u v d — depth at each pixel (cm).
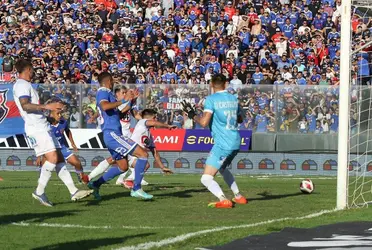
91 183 2288
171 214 1962
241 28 5306
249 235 1548
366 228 1650
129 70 4972
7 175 3778
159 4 5644
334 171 4150
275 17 5397
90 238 1535
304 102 4194
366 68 3541
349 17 2075
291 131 4200
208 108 2134
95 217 1883
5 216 1883
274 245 1432
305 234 1567
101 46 5169
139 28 5353
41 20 5450
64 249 1409
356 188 2538
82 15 5522
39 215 1911
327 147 4162
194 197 2405
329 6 5431
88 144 4262
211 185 2144
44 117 2136
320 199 2362
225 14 5406
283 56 4978
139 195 2311
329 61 5003
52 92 4288
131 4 5691
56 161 2131
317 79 4728
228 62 4941
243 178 3656
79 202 2231
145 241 1491
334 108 4166
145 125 2600
